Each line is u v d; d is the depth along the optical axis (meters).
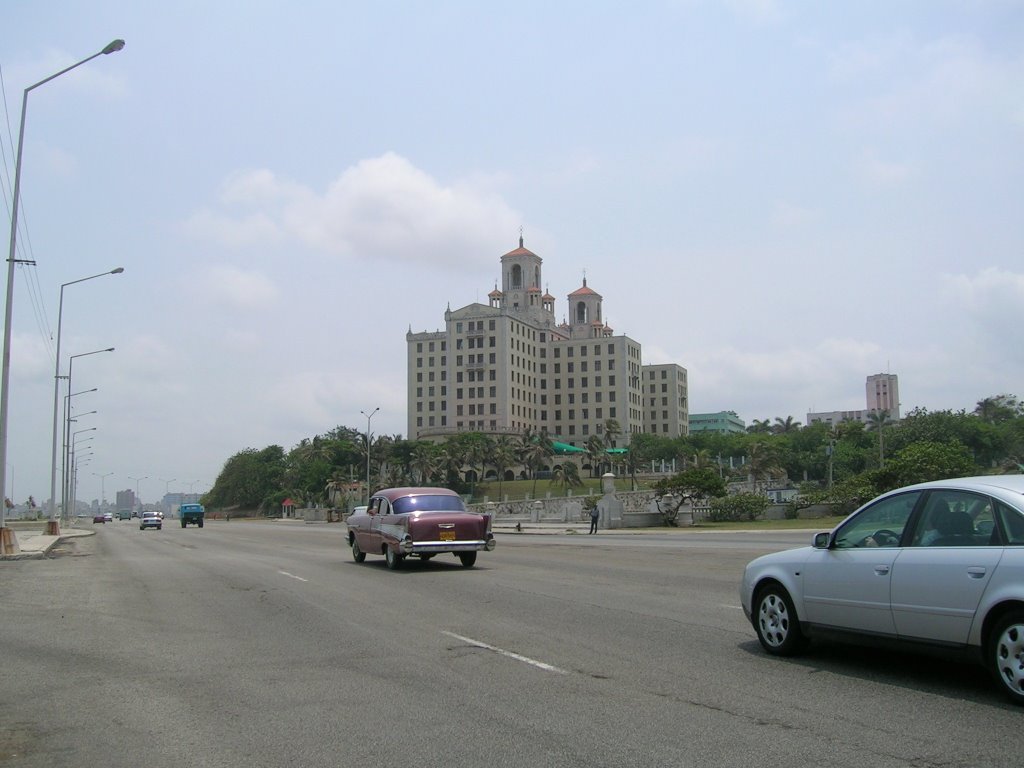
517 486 140.12
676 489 60.28
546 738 6.69
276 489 173.50
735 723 7.02
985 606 7.39
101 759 6.41
